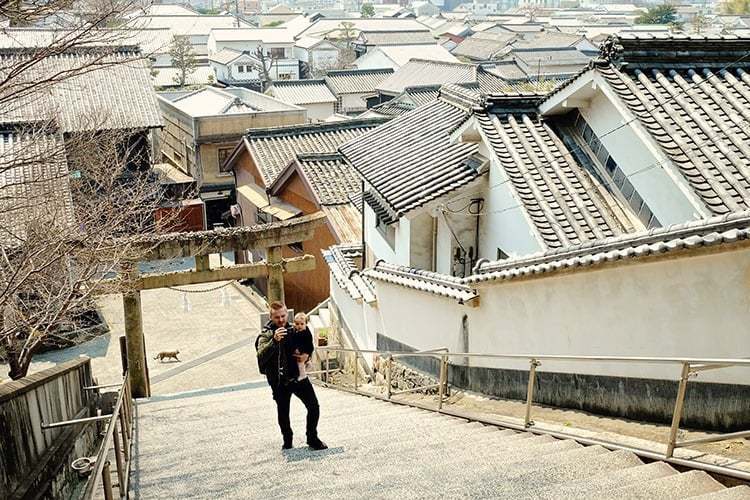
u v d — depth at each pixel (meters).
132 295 14.07
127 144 24.03
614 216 9.76
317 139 26.31
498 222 11.39
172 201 21.34
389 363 10.63
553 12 157.62
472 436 6.97
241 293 23.69
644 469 4.93
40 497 7.02
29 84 7.80
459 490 4.85
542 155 10.64
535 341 8.60
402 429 7.69
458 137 12.06
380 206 14.36
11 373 11.05
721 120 9.05
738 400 5.72
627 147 9.85
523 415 8.02
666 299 6.39
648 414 6.75
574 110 11.20
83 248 10.23
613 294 7.06
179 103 35.62
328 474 6.00
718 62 10.27
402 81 50.19
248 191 26.23
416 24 99.62
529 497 4.52
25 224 9.51
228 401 12.41
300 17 123.06
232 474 6.35
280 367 7.00
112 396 12.48
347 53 84.25
